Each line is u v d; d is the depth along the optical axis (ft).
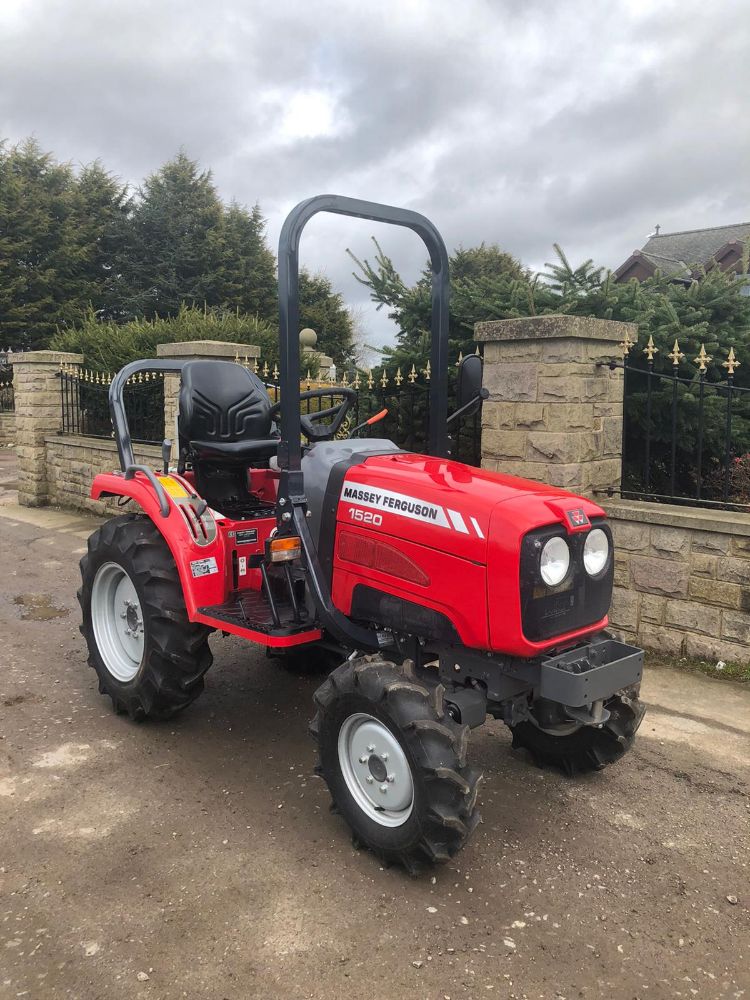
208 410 13.00
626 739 9.88
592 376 15.24
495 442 15.92
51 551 24.03
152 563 11.39
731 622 13.83
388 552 8.95
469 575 8.16
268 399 13.92
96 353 34.65
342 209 9.65
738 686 13.43
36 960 7.12
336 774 8.86
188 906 7.87
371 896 8.05
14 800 9.86
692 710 12.59
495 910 7.87
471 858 8.74
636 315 17.72
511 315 19.07
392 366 21.08
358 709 8.43
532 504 8.20
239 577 11.59
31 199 80.64
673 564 14.40
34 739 11.57
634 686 9.82
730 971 7.09
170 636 11.15
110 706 12.81
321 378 36.24
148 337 33.24
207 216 91.61
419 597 8.66
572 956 7.25
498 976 6.98
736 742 11.56
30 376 31.50
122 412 13.04
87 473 29.91
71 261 81.76
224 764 10.86
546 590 8.05
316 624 9.87
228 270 90.99
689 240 83.61
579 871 8.54
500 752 11.37
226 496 13.62
